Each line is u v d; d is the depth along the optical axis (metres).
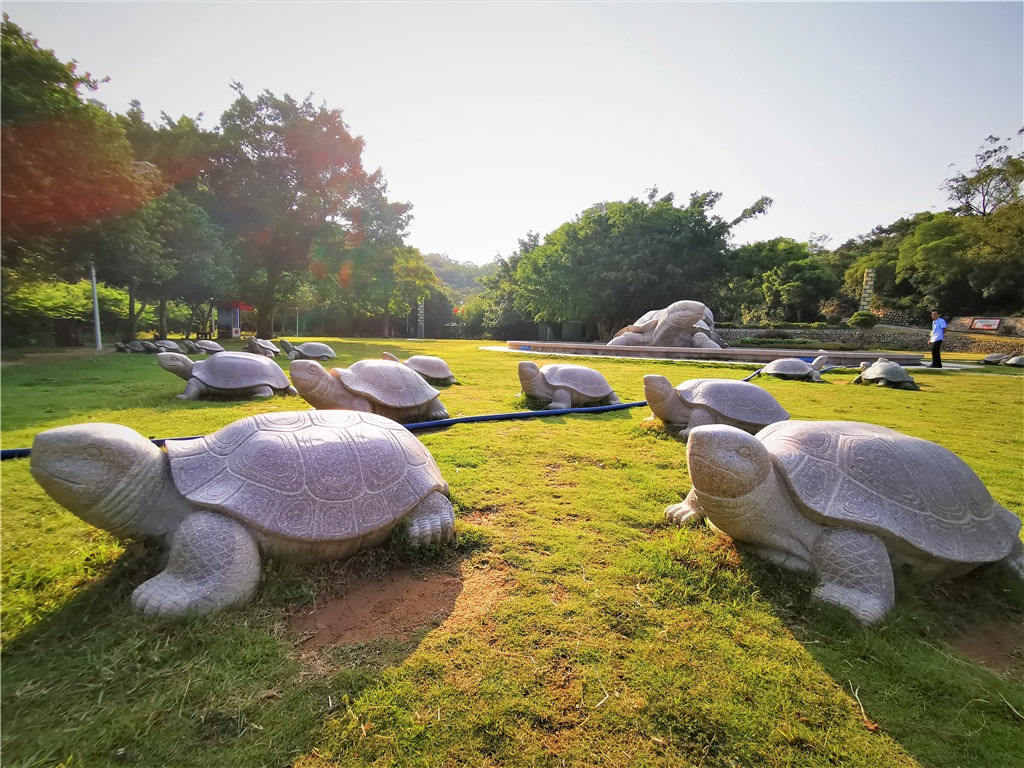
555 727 1.57
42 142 9.96
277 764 1.40
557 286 29.70
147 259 14.06
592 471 4.30
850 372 14.18
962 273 34.09
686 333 19.58
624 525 3.18
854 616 2.14
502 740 1.51
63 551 2.53
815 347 24.62
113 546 2.54
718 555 2.69
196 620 1.94
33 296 16.61
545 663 1.85
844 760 1.48
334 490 2.33
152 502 2.22
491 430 5.73
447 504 2.84
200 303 27.62
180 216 16.75
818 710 1.67
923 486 2.42
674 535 2.99
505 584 2.43
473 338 47.78
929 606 2.38
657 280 27.23
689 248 27.70
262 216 21.95
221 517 2.15
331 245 24.48
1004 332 29.39
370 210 27.03
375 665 1.80
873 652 1.95
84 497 2.04
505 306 42.09
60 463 1.99
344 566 2.43
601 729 1.56
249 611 2.06
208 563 2.03
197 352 16.05
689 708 1.66
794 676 1.83
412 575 2.47
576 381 7.39
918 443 2.65
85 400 6.83
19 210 10.34
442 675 1.76
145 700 1.59
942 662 1.94
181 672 1.71
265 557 2.27
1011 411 7.77
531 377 7.36
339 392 5.43
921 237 37.69
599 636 2.03
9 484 3.47
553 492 3.74
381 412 5.70
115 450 2.09
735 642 2.02
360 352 18.75
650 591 2.38
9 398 6.83
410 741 1.49
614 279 27.17
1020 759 1.50
